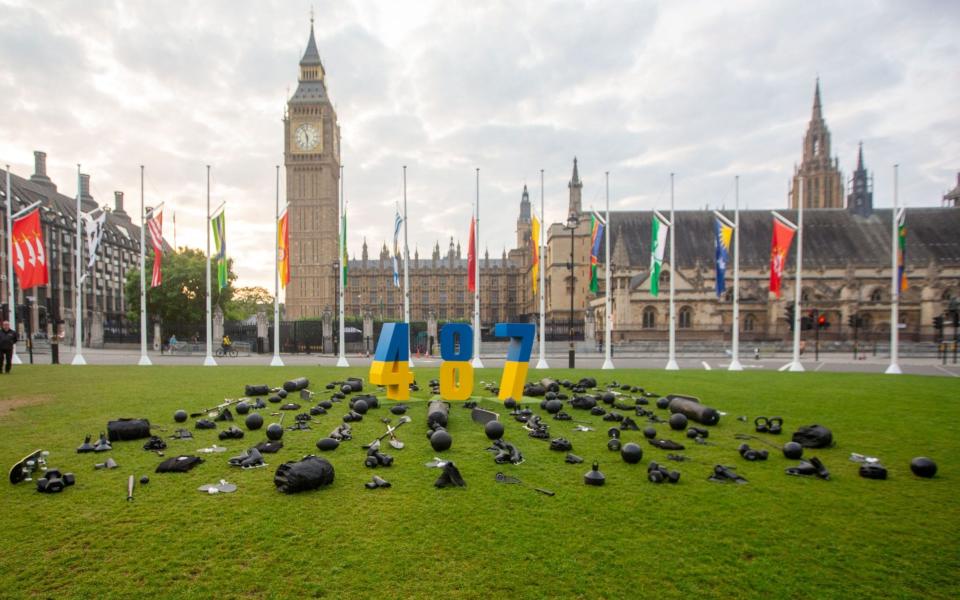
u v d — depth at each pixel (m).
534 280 37.53
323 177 130.25
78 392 20.83
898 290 34.41
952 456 12.27
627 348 59.62
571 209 89.25
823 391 22.81
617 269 72.44
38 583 6.32
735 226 36.44
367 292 135.25
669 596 6.17
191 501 8.91
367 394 19.73
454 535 7.67
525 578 6.52
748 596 6.20
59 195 107.19
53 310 57.78
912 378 29.05
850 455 12.38
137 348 60.91
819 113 122.94
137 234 133.00
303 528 7.86
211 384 23.62
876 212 89.12
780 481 10.28
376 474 10.39
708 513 8.60
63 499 8.95
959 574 6.76
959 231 86.31
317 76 132.88
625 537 7.68
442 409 15.13
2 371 29.08
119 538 7.50
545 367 36.06
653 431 13.50
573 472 10.67
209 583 6.35
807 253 84.06
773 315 74.31
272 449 11.95
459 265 142.50
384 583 6.38
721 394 21.77
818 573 6.74
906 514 8.66
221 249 36.72
